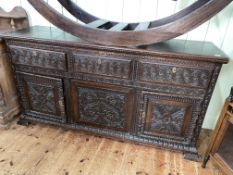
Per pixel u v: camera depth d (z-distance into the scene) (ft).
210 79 4.18
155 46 4.49
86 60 4.58
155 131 5.08
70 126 5.62
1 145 5.29
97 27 4.62
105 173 4.66
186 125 4.80
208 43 5.07
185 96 4.45
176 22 3.88
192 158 5.06
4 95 5.75
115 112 5.05
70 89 5.09
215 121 6.20
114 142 5.60
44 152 5.14
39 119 5.82
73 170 4.68
